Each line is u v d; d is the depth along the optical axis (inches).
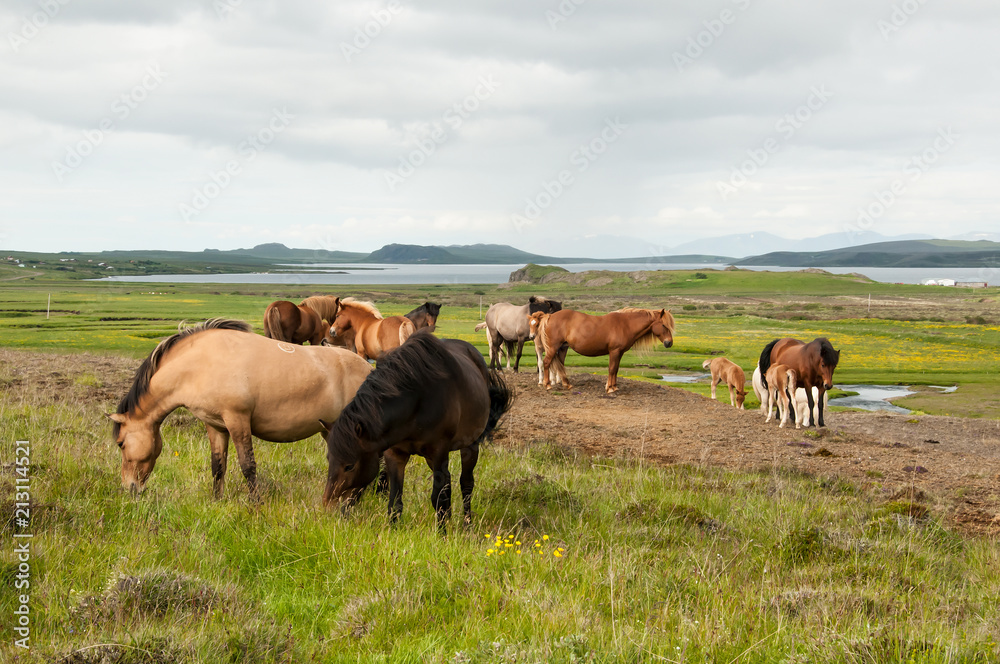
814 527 292.4
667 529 279.4
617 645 150.4
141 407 273.0
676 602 191.9
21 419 391.2
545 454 455.2
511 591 181.8
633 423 606.9
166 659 136.0
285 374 280.1
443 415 250.4
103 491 263.3
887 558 254.4
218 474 278.7
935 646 157.4
